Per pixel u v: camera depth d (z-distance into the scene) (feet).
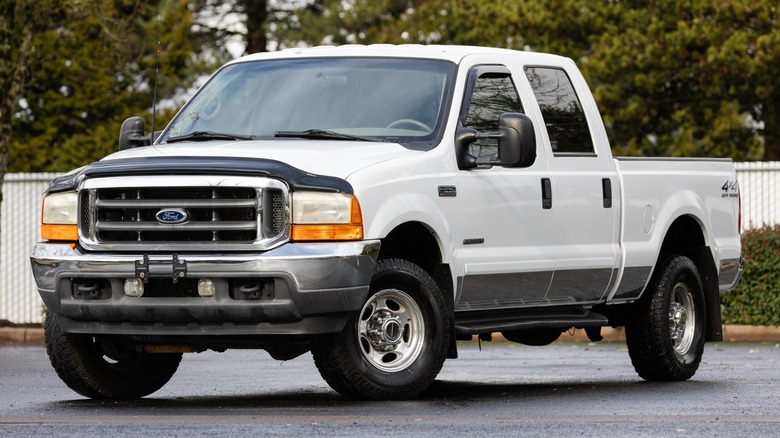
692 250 54.44
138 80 166.30
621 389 48.52
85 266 40.04
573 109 48.83
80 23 144.87
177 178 39.34
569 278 47.21
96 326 40.68
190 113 47.14
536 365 64.18
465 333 43.60
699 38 134.00
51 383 52.06
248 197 38.93
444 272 42.37
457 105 44.06
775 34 128.88
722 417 38.14
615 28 139.85
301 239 38.81
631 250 49.55
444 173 42.42
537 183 45.78
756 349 76.38
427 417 37.24
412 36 181.68
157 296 39.47
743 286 87.35
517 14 143.95
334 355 39.99
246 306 38.65
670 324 52.47
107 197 40.32
